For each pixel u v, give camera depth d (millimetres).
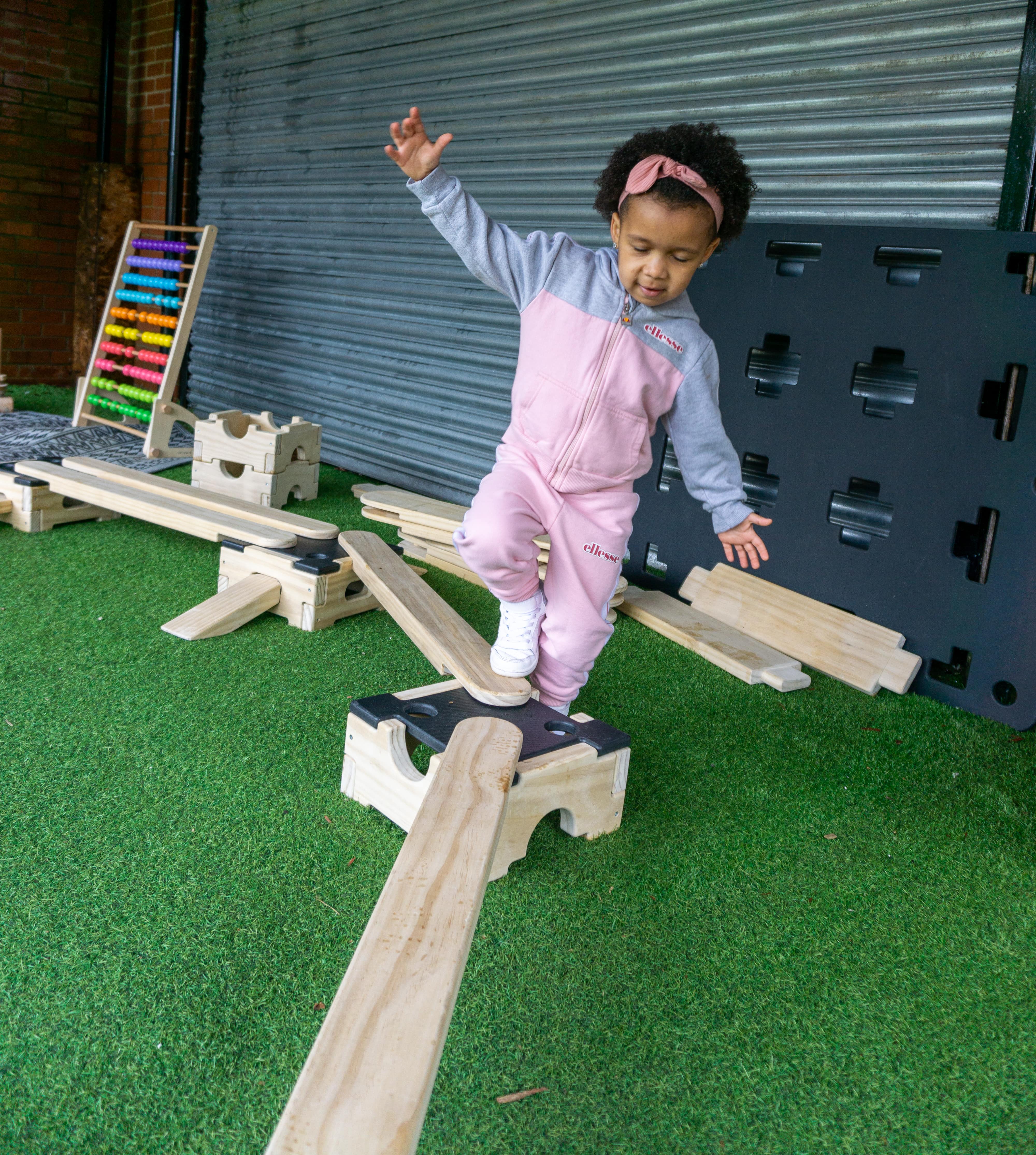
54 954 1468
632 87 3623
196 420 4199
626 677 2807
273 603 2934
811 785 2258
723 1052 1410
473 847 1329
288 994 1433
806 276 2986
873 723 2635
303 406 5469
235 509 3295
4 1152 1146
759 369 3172
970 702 2742
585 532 1990
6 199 7172
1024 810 2209
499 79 4133
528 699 2016
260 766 2090
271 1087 1271
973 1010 1543
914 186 2920
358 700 1968
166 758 2086
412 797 1818
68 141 7383
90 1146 1167
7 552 3365
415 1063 917
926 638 2816
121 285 5531
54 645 2621
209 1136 1194
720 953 1629
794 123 3172
